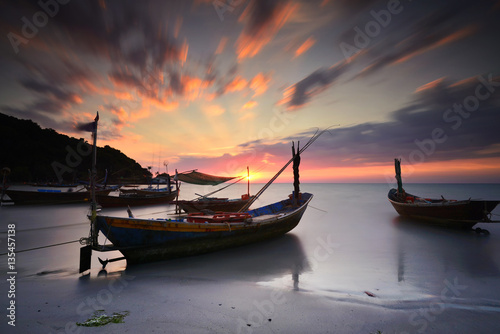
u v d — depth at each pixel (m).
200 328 4.24
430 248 10.91
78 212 24.39
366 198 47.53
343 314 4.94
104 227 7.62
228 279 7.02
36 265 8.47
